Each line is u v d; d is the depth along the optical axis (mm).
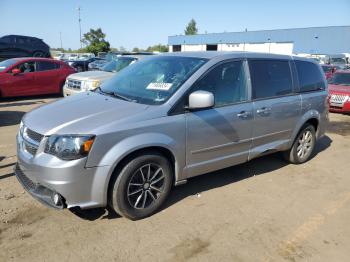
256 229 3762
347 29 46062
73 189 3277
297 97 5367
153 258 3195
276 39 53438
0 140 6656
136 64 5000
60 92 13188
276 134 5133
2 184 4543
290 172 5555
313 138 6008
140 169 3662
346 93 11227
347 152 6934
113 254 3219
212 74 4203
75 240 3396
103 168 3357
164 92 3961
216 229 3719
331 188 4996
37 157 3330
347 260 3318
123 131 3434
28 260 3078
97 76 9953
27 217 3756
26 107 10641
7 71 11797
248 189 4781
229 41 59812
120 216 3865
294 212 4195
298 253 3381
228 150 4457
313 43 49344
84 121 3443
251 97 4629
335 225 3936
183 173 4047
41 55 21875
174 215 3961
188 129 3912
